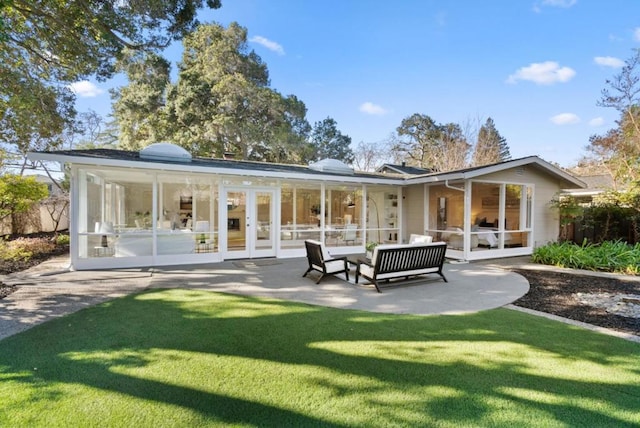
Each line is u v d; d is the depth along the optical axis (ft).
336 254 36.04
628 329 13.33
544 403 8.05
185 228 29.35
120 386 8.70
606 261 26.32
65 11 23.20
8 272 24.31
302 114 81.00
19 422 7.22
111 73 30.58
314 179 33.37
